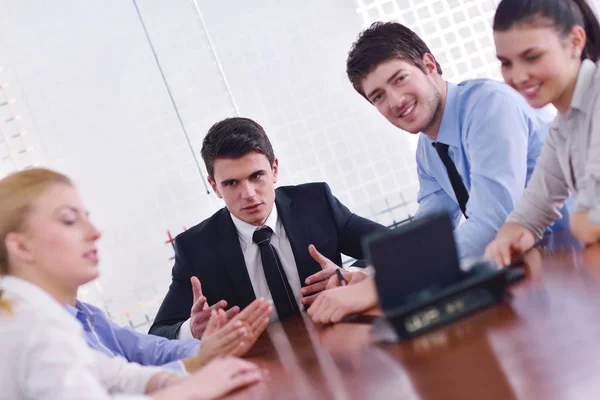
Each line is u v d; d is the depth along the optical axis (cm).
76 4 365
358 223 283
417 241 136
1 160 368
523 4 169
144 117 370
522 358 105
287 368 150
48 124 367
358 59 240
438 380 106
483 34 375
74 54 366
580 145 182
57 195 157
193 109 371
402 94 238
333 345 157
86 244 160
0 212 153
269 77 373
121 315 367
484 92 232
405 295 136
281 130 374
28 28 364
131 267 369
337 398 113
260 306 193
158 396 140
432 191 283
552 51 169
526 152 225
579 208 178
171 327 263
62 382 127
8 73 365
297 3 371
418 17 374
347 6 372
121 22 367
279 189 290
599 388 85
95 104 368
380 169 374
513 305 136
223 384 143
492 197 216
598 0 296
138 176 370
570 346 104
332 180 375
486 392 95
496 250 185
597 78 173
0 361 130
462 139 242
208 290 274
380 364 126
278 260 271
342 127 374
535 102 176
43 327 135
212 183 279
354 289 188
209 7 368
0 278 155
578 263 155
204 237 279
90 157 369
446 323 137
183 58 369
